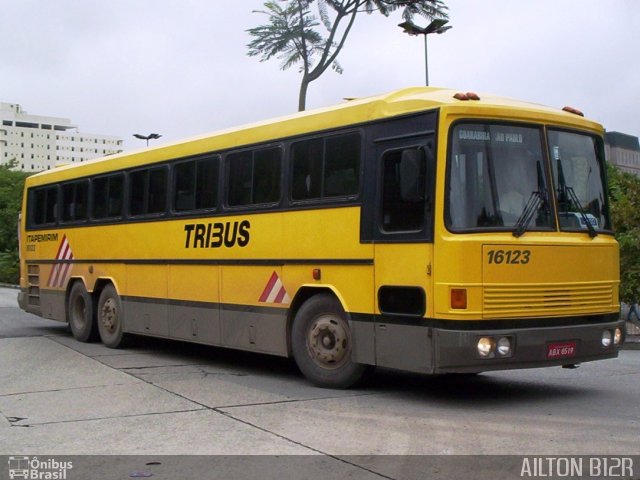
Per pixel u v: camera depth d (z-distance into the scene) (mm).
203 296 11211
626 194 16672
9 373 10766
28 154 175750
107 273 13609
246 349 10430
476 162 8078
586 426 7324
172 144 12125
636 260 16281
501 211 8078
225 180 10898
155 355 12680
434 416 7797
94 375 10555
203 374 10617
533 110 8516
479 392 9203
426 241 8000
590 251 8625
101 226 13805
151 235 12406
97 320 14078
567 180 8680
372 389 9375
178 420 7750
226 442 6867
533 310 8086
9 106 184125
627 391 9305
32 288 16453
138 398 8891
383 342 8477
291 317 9812
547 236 8312
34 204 16500
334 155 9250
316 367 9461
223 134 11039
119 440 7008
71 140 182250
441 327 7816
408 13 23938
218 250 10914
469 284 7738
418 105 8352
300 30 23922
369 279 8664
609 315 8859
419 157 8117
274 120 10227
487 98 8664
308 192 9531
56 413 8141
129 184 13117
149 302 12438
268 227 10070
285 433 7148
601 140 9203
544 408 8203
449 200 7906
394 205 8438
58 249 15305
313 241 9383
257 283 10234
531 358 7988
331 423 7520
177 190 11906
